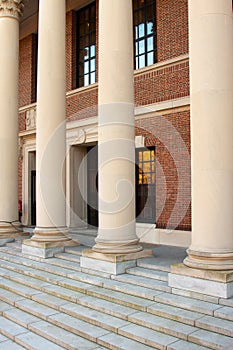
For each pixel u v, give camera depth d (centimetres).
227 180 750
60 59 1234
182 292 759
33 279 1017
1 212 1470
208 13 761
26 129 2119
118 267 923
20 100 2203
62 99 1233
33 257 1186
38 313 802
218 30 758
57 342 685
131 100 974
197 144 764
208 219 750
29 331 752
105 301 804
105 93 964
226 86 755
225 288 700
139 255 976
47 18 1225
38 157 1224
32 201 2164
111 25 970
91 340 672
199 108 760
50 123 1212
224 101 752
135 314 718
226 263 732
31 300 891
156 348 612
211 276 723
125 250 949
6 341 729
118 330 676
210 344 583
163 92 1450
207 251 745
